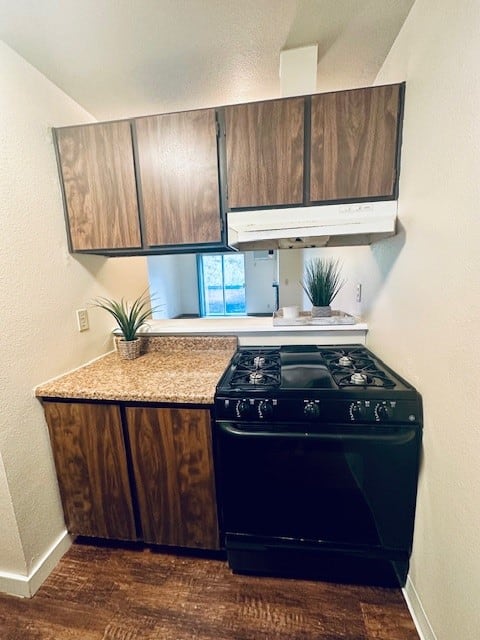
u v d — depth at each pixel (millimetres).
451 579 922
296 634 1124
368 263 1688
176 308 7703
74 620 1200
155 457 1315
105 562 1430
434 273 992
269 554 1313
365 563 1267
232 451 1218
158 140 1412
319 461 1182
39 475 1356
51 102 1475
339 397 1146
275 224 1314
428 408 1054
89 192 1497
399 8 1138
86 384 1377
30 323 1329
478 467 794
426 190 1034
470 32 785
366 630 1130
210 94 1691
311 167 1318
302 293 4844
